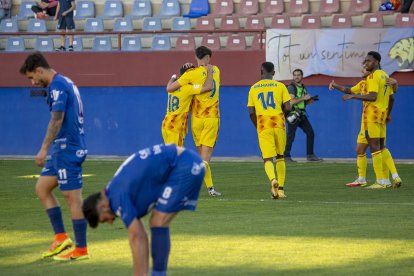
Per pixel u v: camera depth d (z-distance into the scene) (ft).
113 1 215.31
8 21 212.02
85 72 187.83
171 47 201.98
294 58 179.73
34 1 220.64
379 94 122.52
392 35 175.73
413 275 64.44
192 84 113.70
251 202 108.68
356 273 65.16
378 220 92.22
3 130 192.34
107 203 55.31
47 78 71.56
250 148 183.11
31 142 191.83
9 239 81.71
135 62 186.19
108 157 185.16
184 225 89.40
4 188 126.82
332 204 106.32
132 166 55.83
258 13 207.31
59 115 69.92
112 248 76.23
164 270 57.41
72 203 71.31
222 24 200.85
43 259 71.87
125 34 197.47
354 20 194.90
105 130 188.55
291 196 115.24
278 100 111.75
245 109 182.91
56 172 71.20
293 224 89.71
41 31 209.15
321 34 178.29
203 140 115.96
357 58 177.27
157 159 56.29
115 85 186.91
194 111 115.75
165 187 56.59
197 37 200.23
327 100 179.93
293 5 204.74
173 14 212.02
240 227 87.81
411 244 77.36
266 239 80.53
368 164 166.30
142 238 54.29
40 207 105.19
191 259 71.05
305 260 70.33
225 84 182.50
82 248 71.67
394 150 177.68
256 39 190.08
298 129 181.37
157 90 185.98
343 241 79.20
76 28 214.28
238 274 65.10
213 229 86.69
